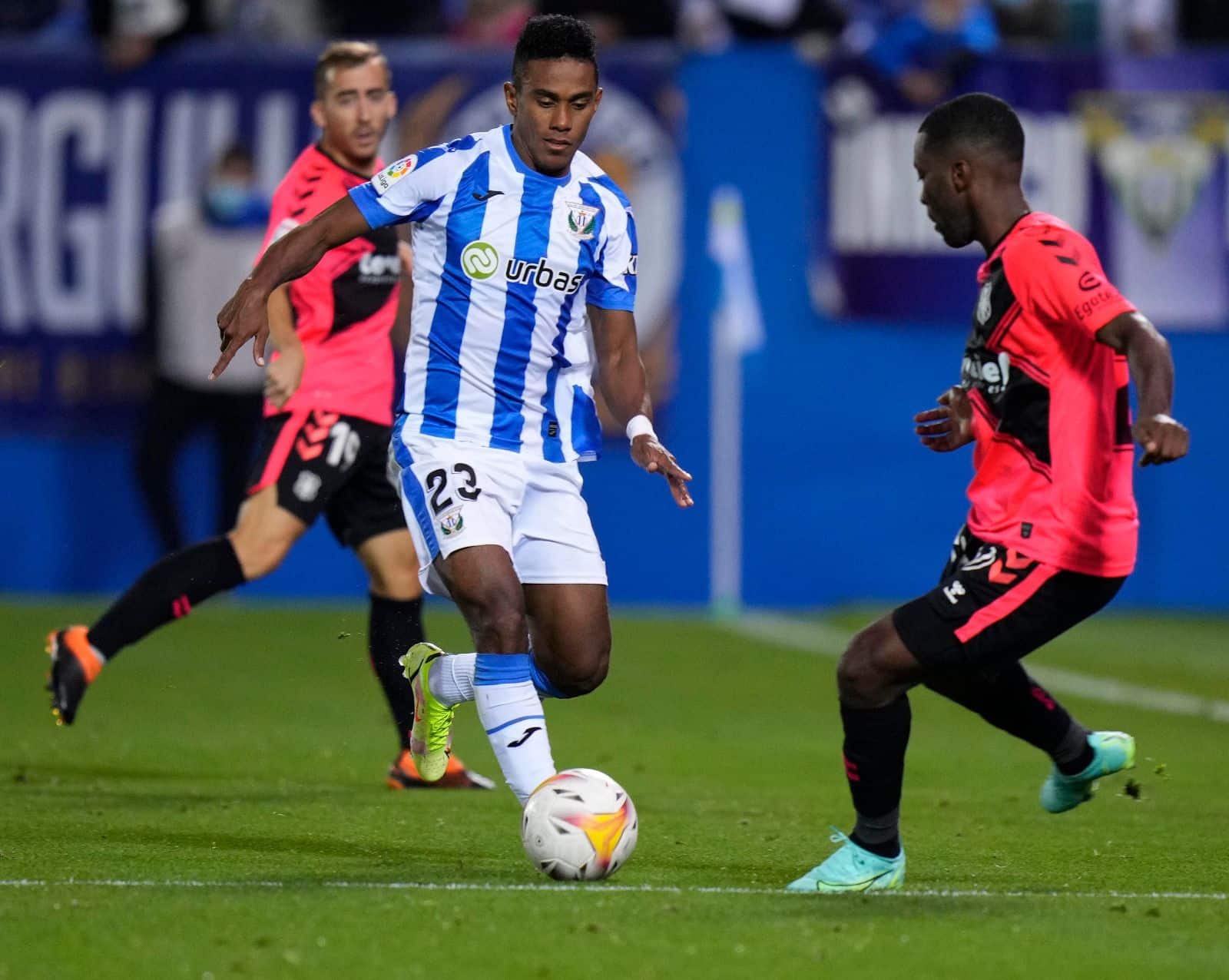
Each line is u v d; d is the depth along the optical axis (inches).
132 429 1883.6
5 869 614.5
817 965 480.7
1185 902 579.8
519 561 666.2
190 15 1866.4
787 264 1909.4
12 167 1870.1
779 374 1914.4
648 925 525.0
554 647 671.8
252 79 1871.3
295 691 1262.3
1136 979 471.2
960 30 1875.0
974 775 936.3
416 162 647.8
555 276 652.7
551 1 1984.5
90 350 1879.9
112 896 558.9
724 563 1915.6
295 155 1876.2
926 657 585.0
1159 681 1390.3
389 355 881.5
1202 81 1871.3
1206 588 1924.2
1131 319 559.2
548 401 669.3
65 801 786.2
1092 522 588.4
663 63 1872.5
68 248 1872.5
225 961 476.4
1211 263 1888.5
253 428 1825.8
